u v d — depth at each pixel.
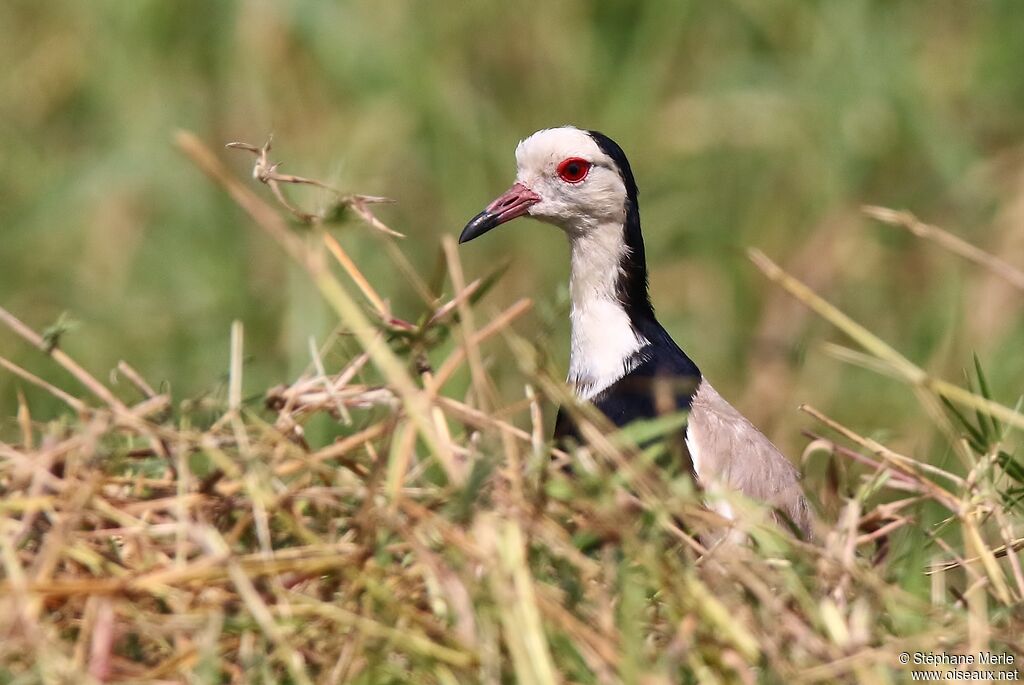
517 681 8.09
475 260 17.88
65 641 8.25
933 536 9.88
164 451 9.08
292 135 18.50
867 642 8.30
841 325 11.02
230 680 8.31
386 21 18.67
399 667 8.22
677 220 18.72
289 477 9.77
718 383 17.69
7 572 8.38
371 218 9.59
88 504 8.62
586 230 12.83
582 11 19.52
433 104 18.33
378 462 8.88
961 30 19.98
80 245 17.95
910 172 18.80
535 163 12.90
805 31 19.39
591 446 9.65
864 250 18.27
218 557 8.22
